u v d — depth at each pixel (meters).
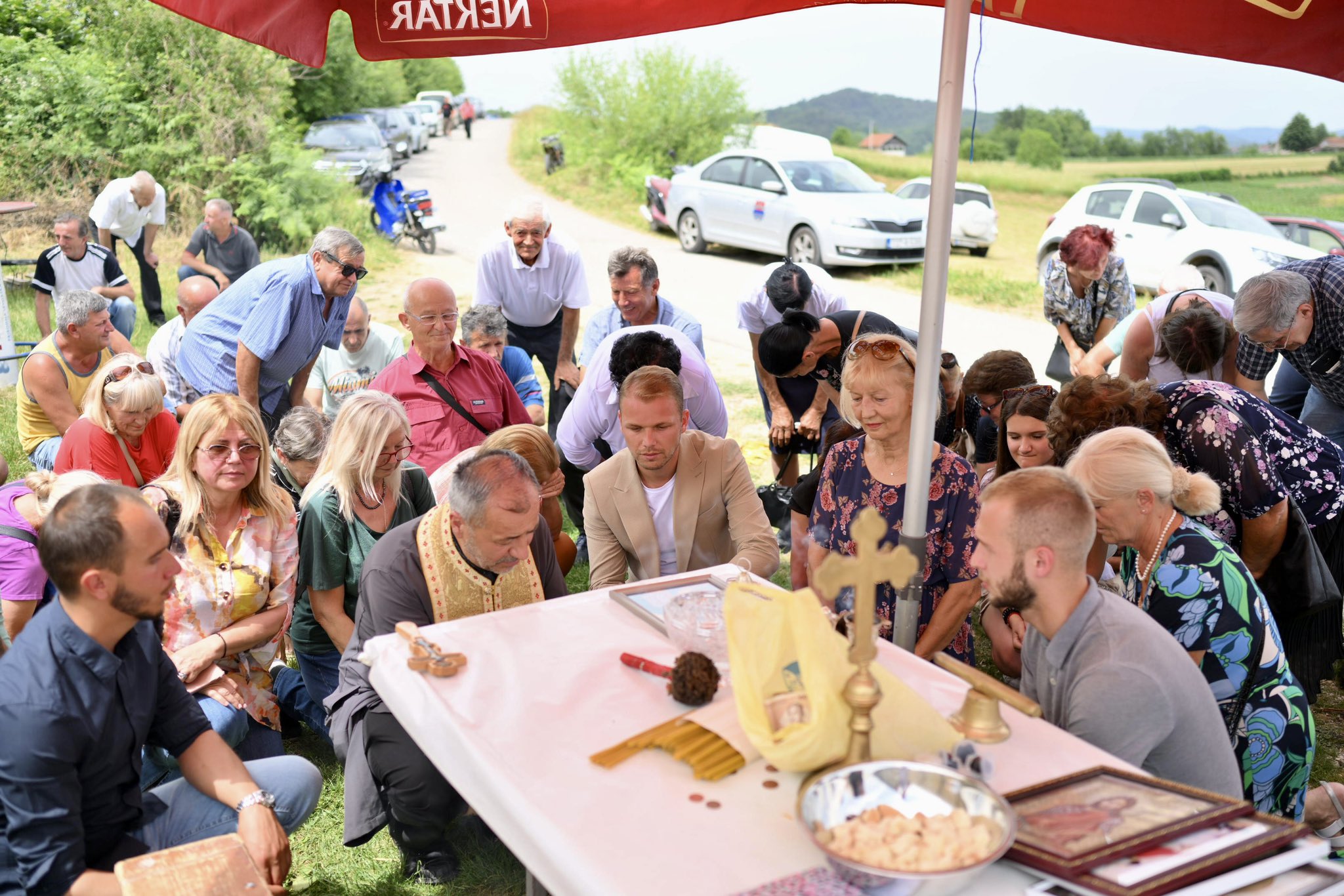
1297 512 3.28
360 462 3.48
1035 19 2.62
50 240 14.12
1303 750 2.58
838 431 3.79
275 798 2.79
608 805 1.80
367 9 2.58
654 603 2.67
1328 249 12.34
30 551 3.21
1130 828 1.66
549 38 2.68
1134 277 12.28
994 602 2.21
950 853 1.55
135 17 15.97
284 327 5.01
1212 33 2.49
